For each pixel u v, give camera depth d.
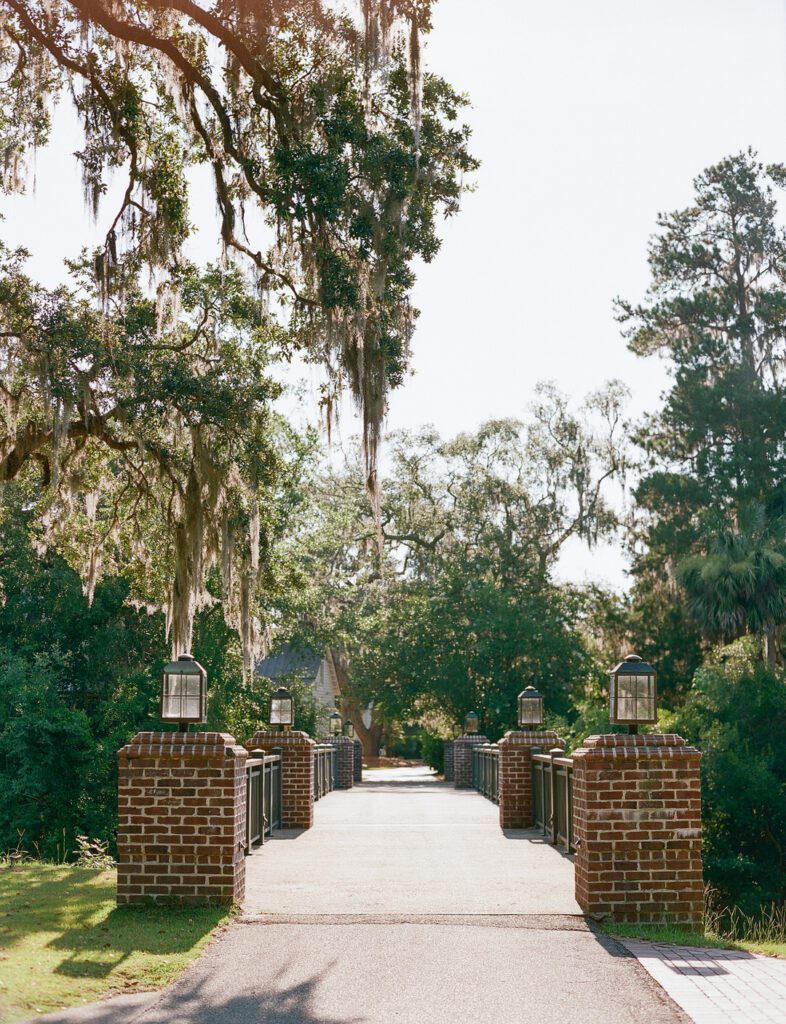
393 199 13.54
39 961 6.05
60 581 28.98
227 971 6.10
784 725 26.33
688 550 35.75
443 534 45.53
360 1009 5.38
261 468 16.22
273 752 13.95
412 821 15.16
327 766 22.48
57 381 14.07
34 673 27.19
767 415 36.97
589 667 38.00
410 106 13.82
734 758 25.00
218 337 17.42
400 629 40.62
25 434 15.59
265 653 20.38
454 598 40.44
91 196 14.84
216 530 16.92
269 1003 5.45
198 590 16.09
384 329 14.39
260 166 14.49
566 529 43.75
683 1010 5.34
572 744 29.25
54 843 25.91
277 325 17.48
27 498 27.62
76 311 14.97
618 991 5.72
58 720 26.47
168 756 7.86
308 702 34.59
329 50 13.60
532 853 11.18
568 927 7.33
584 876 7.73
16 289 14.45
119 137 14.85
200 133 15.52
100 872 9.77
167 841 7.82
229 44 13.63
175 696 8.20
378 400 14.16
